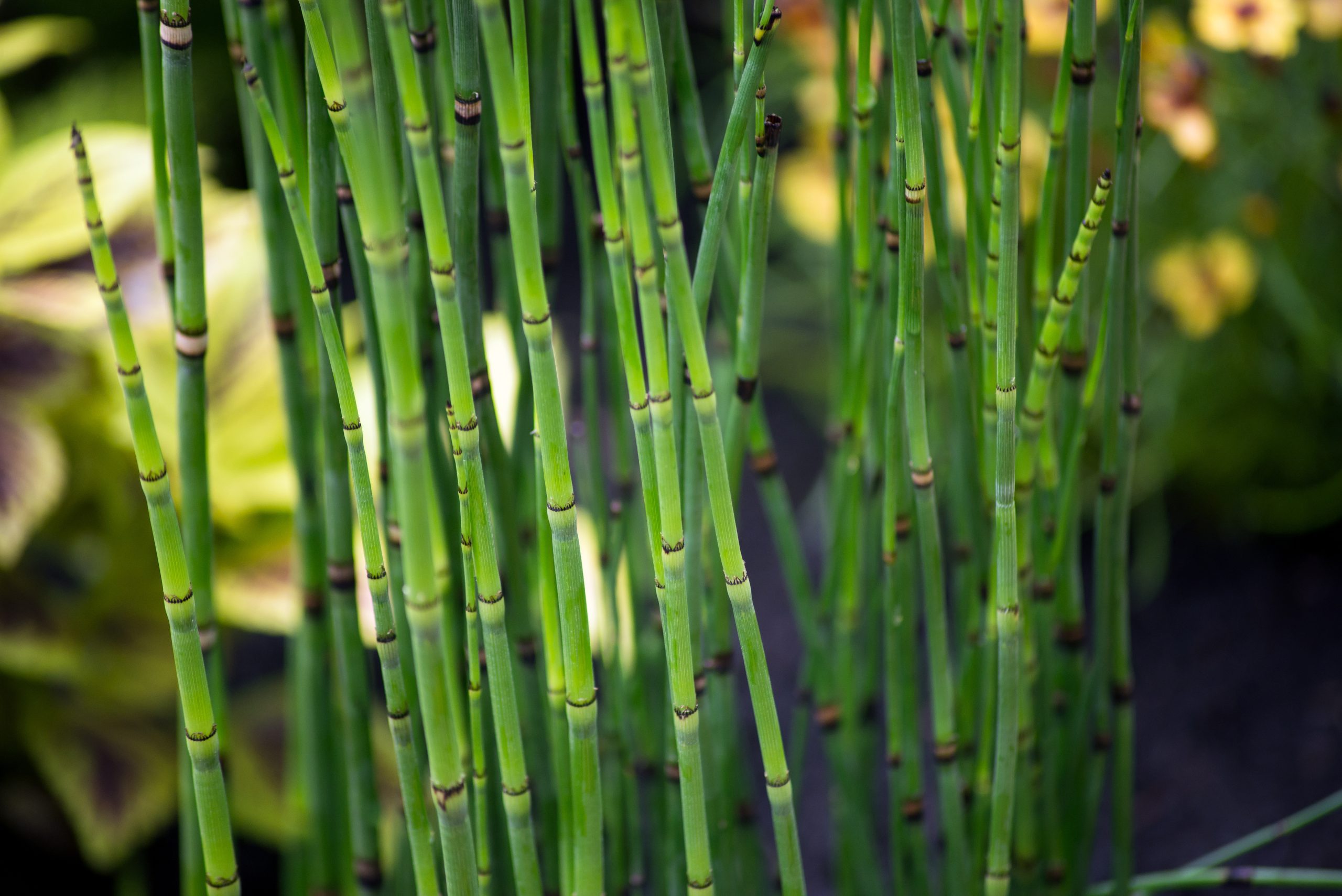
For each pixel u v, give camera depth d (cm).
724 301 153
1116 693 157
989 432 150
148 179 209
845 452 157
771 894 175
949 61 151
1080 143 147
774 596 345
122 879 258
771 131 142
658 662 161
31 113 312
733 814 156
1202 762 267
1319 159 271
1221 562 321
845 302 155
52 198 205
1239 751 268
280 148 136
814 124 315
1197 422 316
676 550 139
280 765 244
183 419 150
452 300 136
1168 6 278
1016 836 157
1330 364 296
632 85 133
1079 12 145
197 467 151
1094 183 263
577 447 176
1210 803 256
